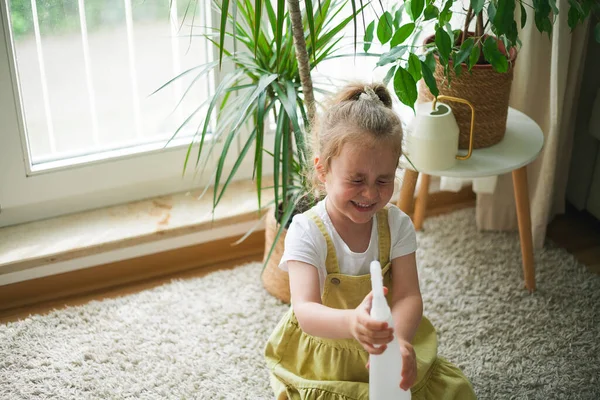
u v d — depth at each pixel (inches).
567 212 97.5
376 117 52.0
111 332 76.7
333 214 57.2
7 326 77.2
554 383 70.7
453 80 72.3
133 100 87.7
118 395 69.3
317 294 55.2
